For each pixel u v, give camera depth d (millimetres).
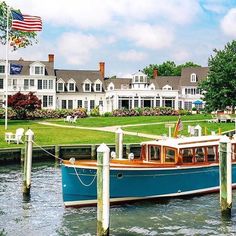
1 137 46125
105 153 19266
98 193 19438
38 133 50156
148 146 26766
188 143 26156
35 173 33562
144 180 24328
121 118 72812
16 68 58438
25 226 21109
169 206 24281
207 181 26484
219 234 20266
